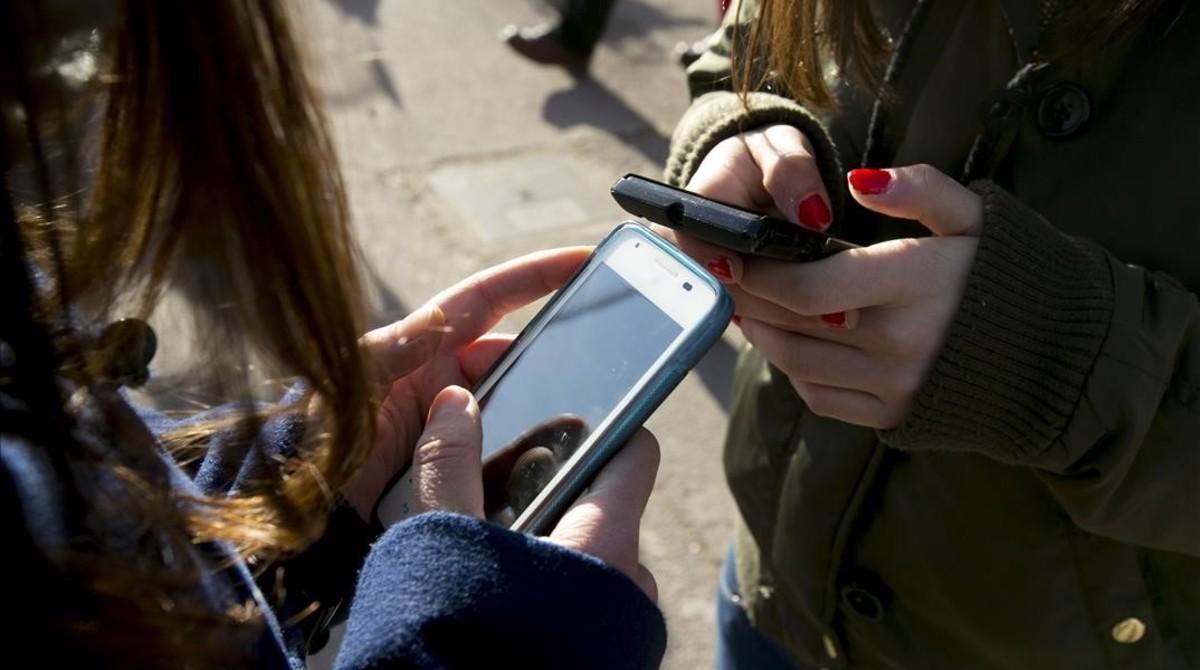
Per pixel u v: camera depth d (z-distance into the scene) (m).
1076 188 0.96
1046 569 1.05
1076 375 0.86
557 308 0.91
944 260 0.86
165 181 0.54
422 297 2.99
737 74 1.18
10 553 0.49
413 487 0.73
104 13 0.49
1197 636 1.06
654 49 4.38
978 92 1.03
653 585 0.73
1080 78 0.94
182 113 0.51
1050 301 0.86
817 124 1.10
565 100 3.96
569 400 0.84
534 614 0.60
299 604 0.78
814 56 1.07
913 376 0.89
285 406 0.65
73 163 0.53
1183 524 0.92
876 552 1.16
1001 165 1.00
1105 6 0.88
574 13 4.04
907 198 0.84
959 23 1.03
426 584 0.61
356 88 3.76
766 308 0.92
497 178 3.50
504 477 0.83
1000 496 1.04
